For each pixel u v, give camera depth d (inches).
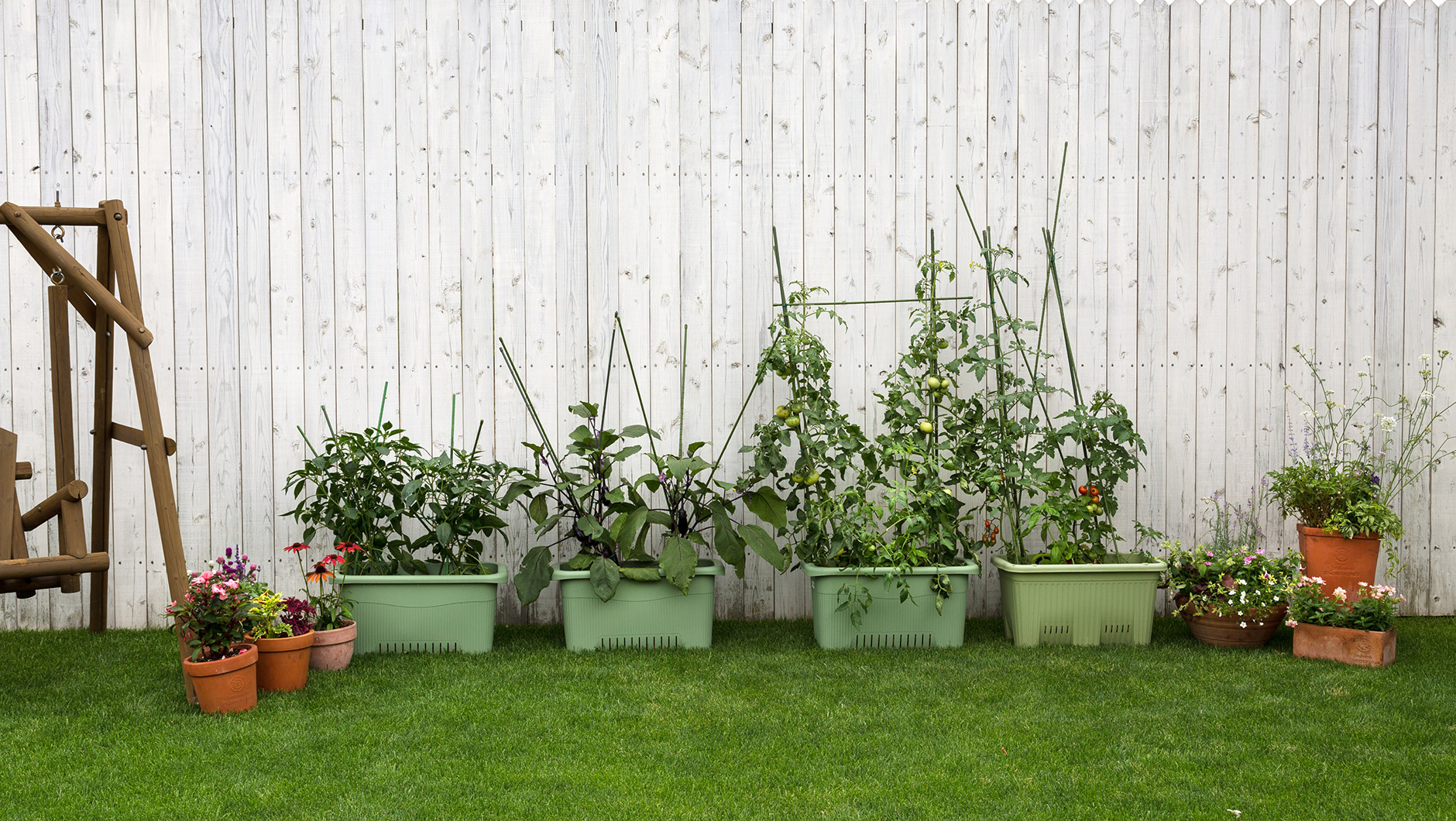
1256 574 154.7
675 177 171.6
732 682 136.6
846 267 174.1
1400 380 177.8
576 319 171.2
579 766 106.6
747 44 172.1
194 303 164.9
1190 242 177.5
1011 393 172.9
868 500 173.5
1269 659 148.0
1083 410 163.3
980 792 100.4
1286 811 96.3
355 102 167.0
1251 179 177.5
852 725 119.5
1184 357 177.6
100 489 152.3
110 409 150.7
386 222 167.9
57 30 161.6
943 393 164.9
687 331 172.6
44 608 163.8
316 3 165.9
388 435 156.0
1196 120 177.3
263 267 166.2
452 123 168.6
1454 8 176.9
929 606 155.9
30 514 137.8
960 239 175.3
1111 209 177.2
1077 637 156.7
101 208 130.5
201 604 122.9
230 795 98.7
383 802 97.3
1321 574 165.5
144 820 93.4
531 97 169.5
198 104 164.4
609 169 170.9
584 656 150.3
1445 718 121.2
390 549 157.3
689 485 159.9
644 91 171.0
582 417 170.7
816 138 173.2
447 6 167.8
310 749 110.5
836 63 173.2
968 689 133.3
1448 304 178.1
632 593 153.9
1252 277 177.6
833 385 174.2
